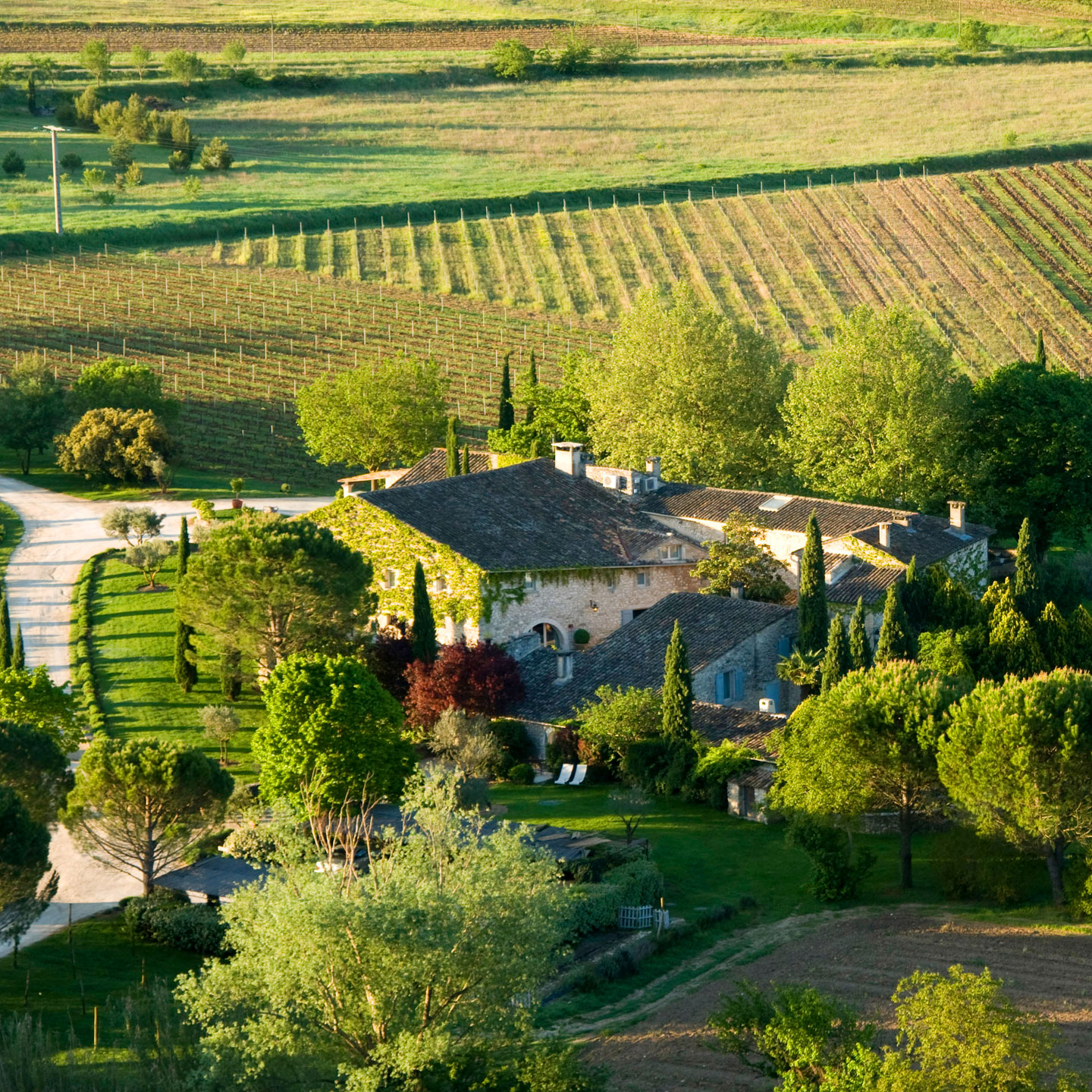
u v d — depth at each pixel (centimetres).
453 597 8494
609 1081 4528
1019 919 5747
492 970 4281
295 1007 4169
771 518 9500
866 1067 3881
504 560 8562
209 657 8988
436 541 8488
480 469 11369
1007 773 5634
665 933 5719
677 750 7325
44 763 5900
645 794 7175
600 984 5338
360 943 4141
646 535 9312
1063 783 5662
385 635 8338
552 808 7125
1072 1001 4897
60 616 9719
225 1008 4241
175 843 5953
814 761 6169
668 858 6556
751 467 11500
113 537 11369
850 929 5734
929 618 8519
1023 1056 3909
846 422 11006
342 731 6450
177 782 5766
